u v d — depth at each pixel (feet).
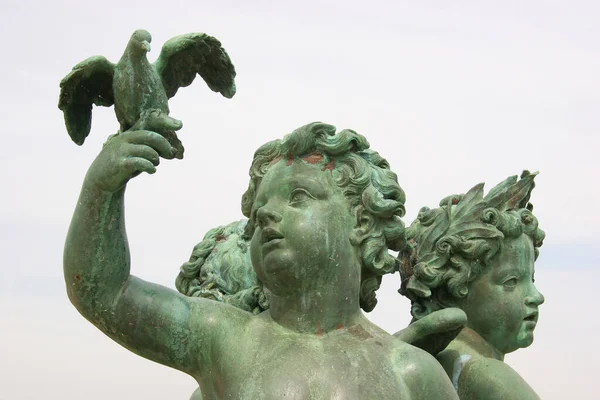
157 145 30.99
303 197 32.32
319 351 31.42
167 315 31.76
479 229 37.50
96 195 31.04
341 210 32.50
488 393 35.65
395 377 31.35
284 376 30.81
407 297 38.37
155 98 31.42
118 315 31.50
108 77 31.83
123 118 31.58
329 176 32.78
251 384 30.91
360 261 32.81
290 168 32.76
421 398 31.42
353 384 30.86
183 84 32.83
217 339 31.78
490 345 37.83
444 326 33.71
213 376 31.73
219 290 36.17
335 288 32.12
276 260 31.71
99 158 31.07
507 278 37.76
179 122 31.14
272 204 32.32
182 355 31.91
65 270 31.42
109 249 31.32
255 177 33.40
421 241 38.11
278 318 32.22
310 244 31.81
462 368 36.42
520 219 38.19
